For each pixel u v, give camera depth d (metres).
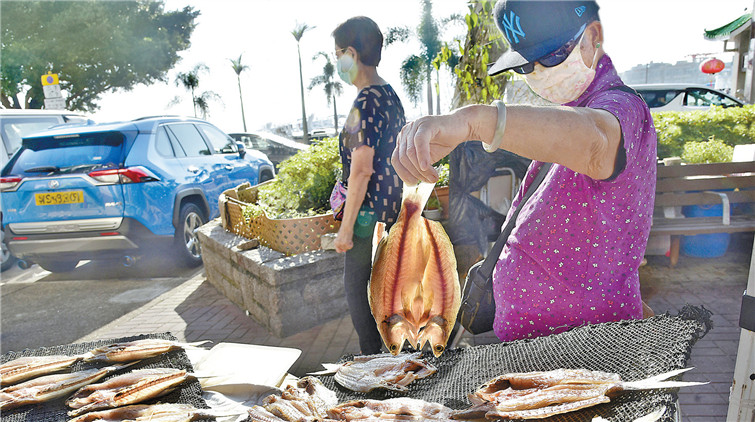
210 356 1.77
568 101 1.32
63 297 5.64
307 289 4.05
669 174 4.66
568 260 1.29
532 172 1.54
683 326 1.04
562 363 1.12
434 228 0.98
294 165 5.20
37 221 5.71
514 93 4.13
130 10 24.33
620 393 0.94
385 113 2.20
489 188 2.82
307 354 3.60
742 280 4.48
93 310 5.13
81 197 5.59
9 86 21.97
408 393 1.26
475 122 0.93
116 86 24.88
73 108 24.23
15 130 6.81
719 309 3.86
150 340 1.79
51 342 4.36
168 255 6.30
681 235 5.00
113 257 5.87
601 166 1.05
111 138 5.80
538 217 1.31
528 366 1.17
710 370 2.95
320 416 1.21
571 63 1.21
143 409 1.34
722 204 4.66
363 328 2.39
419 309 1.01
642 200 1.20
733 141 6.29
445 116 0.91
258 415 1.26
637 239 1.24
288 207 4.98
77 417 1.34
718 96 10.97
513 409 0.98
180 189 6.24
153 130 6.17
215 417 1.34
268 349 1.79
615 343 1.10
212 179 7.02
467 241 2.69
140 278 6.20
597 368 1.05
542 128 0.95
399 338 0.98
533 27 1.18
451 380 1.25
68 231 5.67
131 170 5.61
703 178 4.64
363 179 2.20
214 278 5.54
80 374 1.56
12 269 7.09
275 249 4.39
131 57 23.94
